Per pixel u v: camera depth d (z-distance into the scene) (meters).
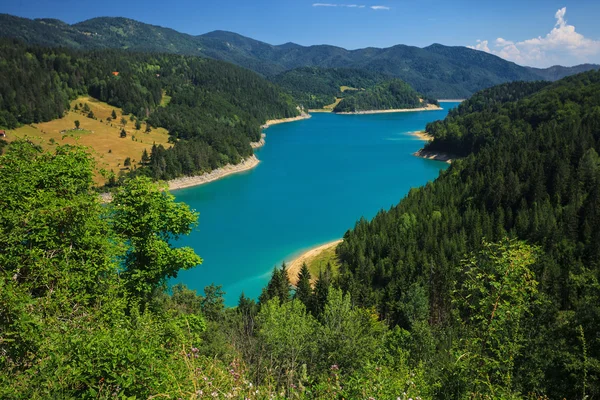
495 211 96.94
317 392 12.56
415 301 57.53
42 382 9.78
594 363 20.05
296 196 158.50
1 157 23.05
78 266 17.61
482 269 15.37
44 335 11.31
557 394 19.81
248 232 116.00
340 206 143.12
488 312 14.35
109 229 22.50
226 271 90.38
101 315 14.91
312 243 106.75
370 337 28.94
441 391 14.17
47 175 22.47
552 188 100.25
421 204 107.12
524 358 20.20
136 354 10.81
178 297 45.59
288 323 34.44
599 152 114.06
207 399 10.18
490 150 142.25
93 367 10.38
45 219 17.59
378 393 11.81
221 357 23.09
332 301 41.88
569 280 45.66
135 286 23.17
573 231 79.75
